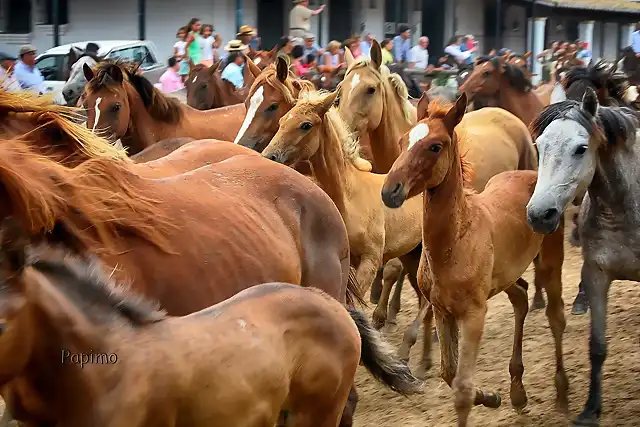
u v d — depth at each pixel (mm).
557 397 6859
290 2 24594
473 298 6012
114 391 3605
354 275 6785
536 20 29703
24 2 22656
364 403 7289
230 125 9367
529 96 13016
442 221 5941
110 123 8383
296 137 6930
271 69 8523
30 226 3914
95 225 4273
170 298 4512
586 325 8477
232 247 4820
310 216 5523
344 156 7277
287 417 4418
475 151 9500
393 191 5738
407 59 22328
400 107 9258
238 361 3936
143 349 3713
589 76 8266
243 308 4137
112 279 3969
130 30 23047
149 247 4496
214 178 5184
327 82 14102
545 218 5977
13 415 3719
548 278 6988
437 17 28938
